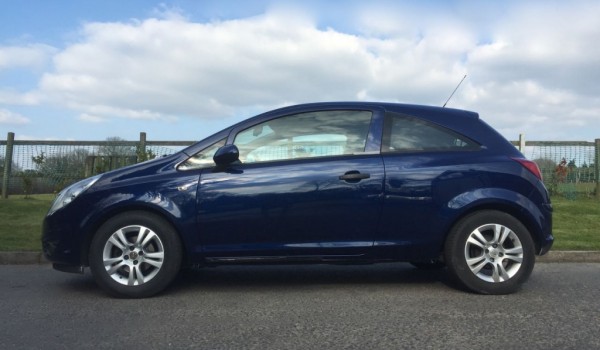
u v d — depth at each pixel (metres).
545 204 5.20
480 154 5.18
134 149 12.50
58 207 5.09
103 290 5.19
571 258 7.20
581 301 4.98
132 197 4.96
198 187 4.99
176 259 5.01
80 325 4.28
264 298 5.13
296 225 5.00
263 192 4.97
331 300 5.05
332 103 5.38
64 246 5.02
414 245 5.06
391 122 5.28
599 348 3.74
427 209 5.03
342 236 5.04
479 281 5.08
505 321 4.34
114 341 3.90
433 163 5.10
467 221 5.05
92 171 12.54
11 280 6.00
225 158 4.93
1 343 3.85
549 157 13.09
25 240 7.96
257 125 5.27
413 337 3.96
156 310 4.71
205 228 4.98
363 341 3.88
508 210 5.16
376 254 5.07
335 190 4.99
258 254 5.02
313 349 3.73
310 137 5.21
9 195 12.81
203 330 4.15
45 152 12.74
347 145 5.18
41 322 4.36
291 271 6.45
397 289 5.46
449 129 5.29
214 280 5.93
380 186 5.00
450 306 4.79
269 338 3.96
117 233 4.98
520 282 5.09
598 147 13.08
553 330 4.12
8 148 12.73
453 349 3.72
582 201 12.32
